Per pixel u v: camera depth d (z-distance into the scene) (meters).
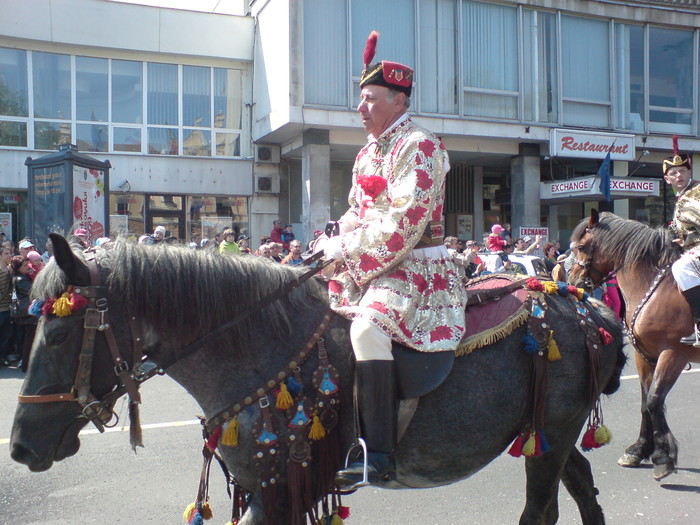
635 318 4.89
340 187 18.78
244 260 2.59
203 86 17.55
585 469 3.21
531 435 2.69
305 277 2.56
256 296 2.54
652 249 4.86
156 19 16.72
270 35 16.36
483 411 2.62
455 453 2.61
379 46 16.17
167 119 17.27
